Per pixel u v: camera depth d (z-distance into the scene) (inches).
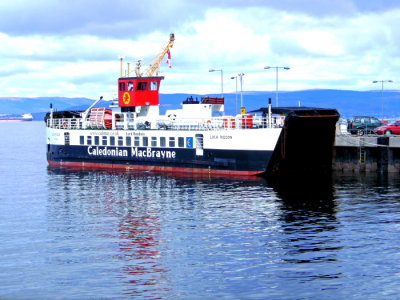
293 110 2463.1
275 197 2171.5
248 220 1802.4
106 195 2314.2
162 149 2945.4
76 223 1809.8
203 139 2787.9
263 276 1291.8
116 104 3280.0
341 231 1641.2
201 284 1252.5
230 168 2714.1
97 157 3228.3
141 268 1354.6
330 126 2600.9
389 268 1325.0
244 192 2293.3
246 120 2701.8
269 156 2581.2
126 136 3085.6
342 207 1963.6
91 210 2010.3
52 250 1503.4
